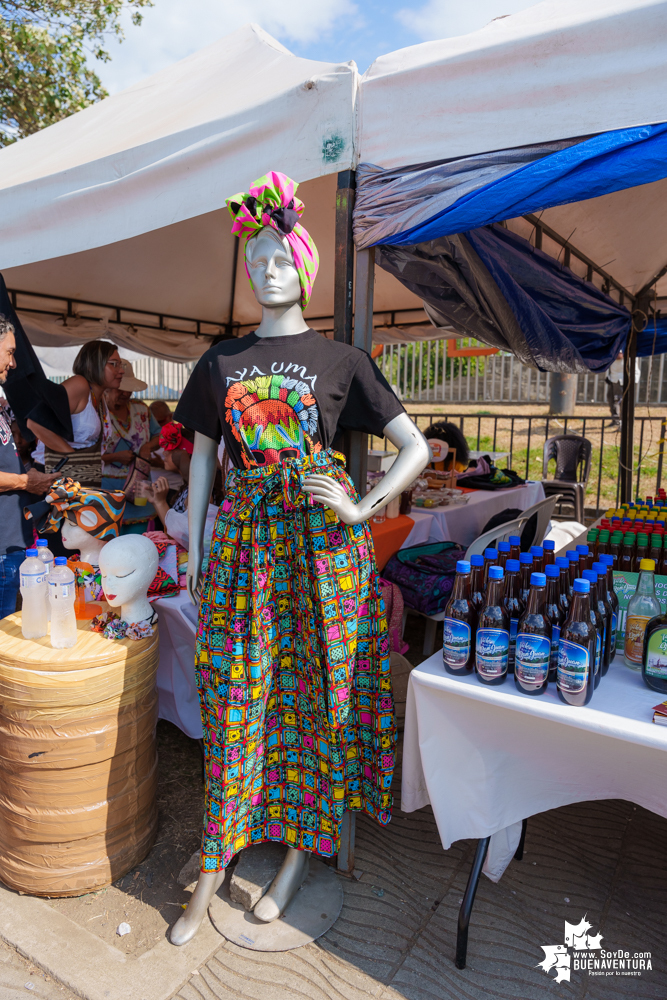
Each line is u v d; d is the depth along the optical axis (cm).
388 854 208
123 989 159
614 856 209
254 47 288
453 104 163
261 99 193
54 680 173
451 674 159
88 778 183
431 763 161
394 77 170
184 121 229
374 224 178
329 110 178
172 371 1332
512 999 157
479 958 169
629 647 162
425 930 178
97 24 929
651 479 859
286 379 161
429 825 224
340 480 165
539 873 200
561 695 143
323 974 164
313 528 160
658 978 164
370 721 181
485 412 1138
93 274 471
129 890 192
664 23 136
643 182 142
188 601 232
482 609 153
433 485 454
